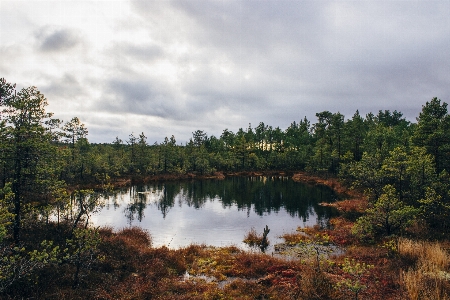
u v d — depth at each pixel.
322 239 23.92
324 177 69.25
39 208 17.55
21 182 16.23
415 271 14.08
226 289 14.10
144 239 23.23
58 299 11.48
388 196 21.97
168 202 42.84
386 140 49.53
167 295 13.33
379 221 22.39
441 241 18.94
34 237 16.91
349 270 12.64
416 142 34.06
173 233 26.56
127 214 34.53
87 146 63.31
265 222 30.98
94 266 15.12
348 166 51.41
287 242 23.62
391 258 17.06
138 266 16.31
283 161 99.75
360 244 21.59
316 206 39.97
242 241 24.16
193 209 37.91
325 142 79.62
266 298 13.42
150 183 65.50
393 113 98.31
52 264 14.04
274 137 122.00
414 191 25.69
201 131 112.19
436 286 11.95
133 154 75.44
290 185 63.78
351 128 64.81
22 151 16.09
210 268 17.52
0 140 15.03
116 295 12.78
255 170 97.56
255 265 17.31
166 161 80.88
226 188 58.84
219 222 30.92
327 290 12.95
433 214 22.31
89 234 13.99
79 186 47.78
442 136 31.02
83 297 12.04
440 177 25.08
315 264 16.14
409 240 18.56
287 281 14.94
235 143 111.31
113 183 56.94
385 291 12.83
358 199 40.81
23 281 12.06
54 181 17.52
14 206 15.84
